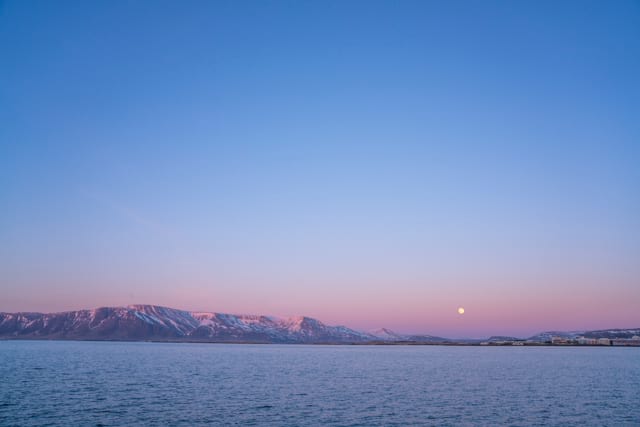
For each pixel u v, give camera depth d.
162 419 57.03
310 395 78.94
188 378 107.75
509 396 78.81
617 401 73.50
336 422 56.56
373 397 76.88
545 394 81.69
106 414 59.81
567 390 87.50
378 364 173.75
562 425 55.75
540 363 178.62
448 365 166.62
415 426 54.81
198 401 70.94
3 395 75.31
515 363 179.38
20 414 59.47
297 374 122.50
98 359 189.50
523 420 58.44
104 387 87.50
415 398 76.00
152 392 80.88
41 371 122.50
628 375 120.50
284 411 63.19
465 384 97.69
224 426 53.69
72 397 73.88
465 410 64.88
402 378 111.75
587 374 123.81
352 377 114.00
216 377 111.31
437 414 61.88
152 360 187.62
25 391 80.44
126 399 72.25
